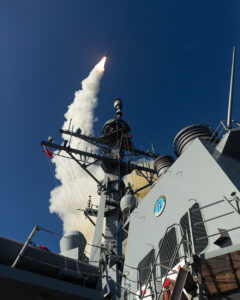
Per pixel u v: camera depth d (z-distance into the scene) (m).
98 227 18.27
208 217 7.78
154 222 10.91
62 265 6.64
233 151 9.26
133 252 11.78
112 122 23.58
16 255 6.18
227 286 5.59
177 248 6.35
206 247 7.38
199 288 5.18
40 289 5.97
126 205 15.28
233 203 7.11
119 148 22.67
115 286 9.77
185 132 13.04
